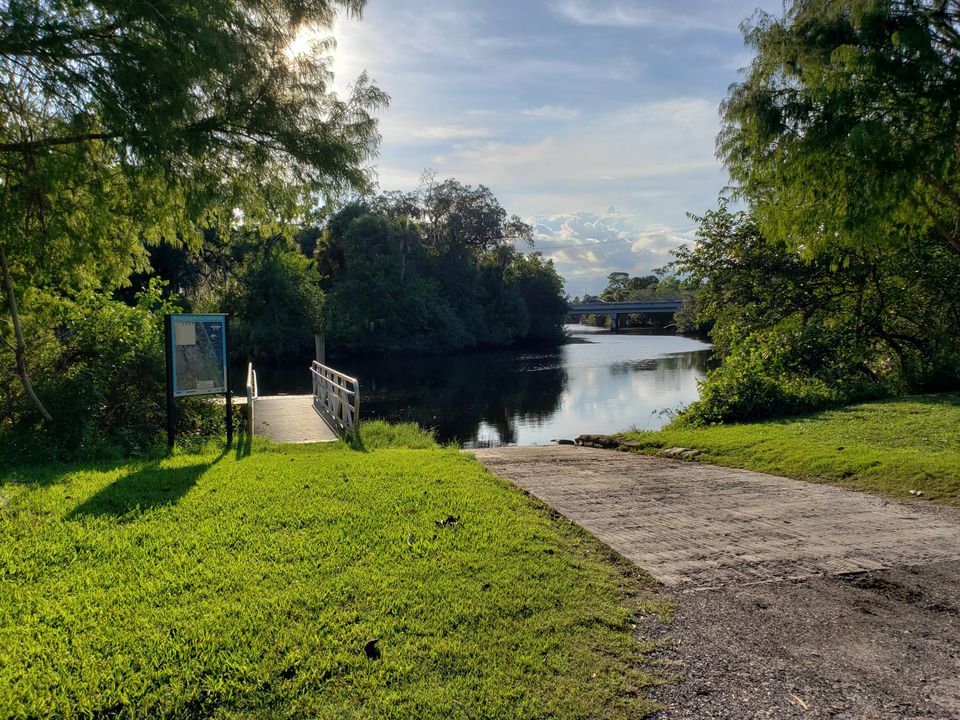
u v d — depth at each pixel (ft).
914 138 30.07
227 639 11.14
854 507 20.98
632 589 13.89
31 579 13.67
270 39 28.53
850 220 32.48
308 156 30.25
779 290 58.80
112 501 19.35
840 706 9.76
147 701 9.52
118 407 33.68
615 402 83.87
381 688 9.97
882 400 42.11
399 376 122.83
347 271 174.40
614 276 524.93
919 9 30.40
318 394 53.06
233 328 141.49
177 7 23.84
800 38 32.71
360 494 20.68
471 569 14.51
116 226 33.78
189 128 26.89
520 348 204.23
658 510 20.45
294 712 9.39
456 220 215.31
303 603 12.59
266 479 22.86
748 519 19.44
